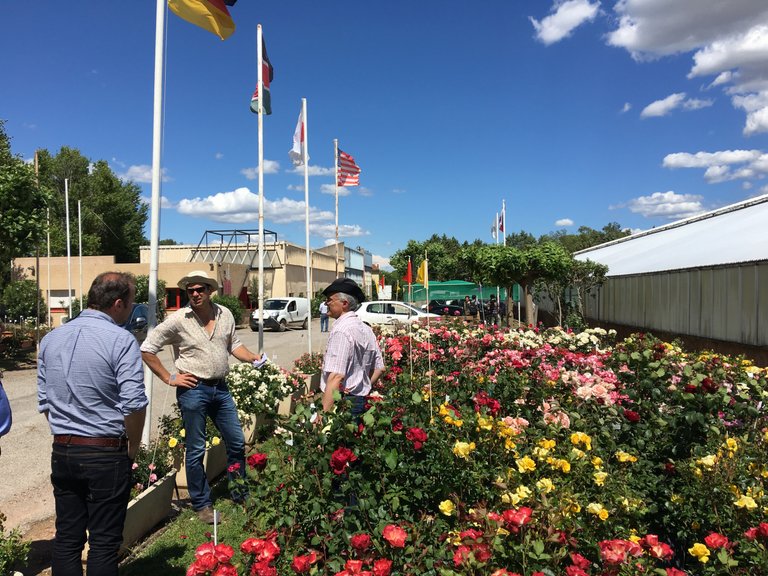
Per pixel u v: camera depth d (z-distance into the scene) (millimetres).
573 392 4227
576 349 7652
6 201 12789
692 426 3248
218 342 4297
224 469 5320
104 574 2768
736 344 11898
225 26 5852
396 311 21734
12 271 25203
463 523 2471
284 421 2990
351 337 3719
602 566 2299
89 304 2953
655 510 2824
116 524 2855
